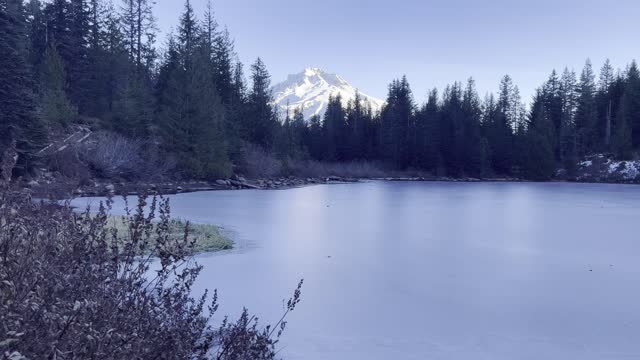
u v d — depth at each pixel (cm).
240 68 7119
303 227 2045
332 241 1667
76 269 329
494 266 1272
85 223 404
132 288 359
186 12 6950
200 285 966
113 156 3931
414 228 2081
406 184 7400
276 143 7112
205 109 5284
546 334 729
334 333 713
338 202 3594
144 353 304
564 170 9694
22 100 3073
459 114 10375
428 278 1114
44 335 259
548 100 10969
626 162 8888
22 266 284
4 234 307
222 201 3450
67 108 4428
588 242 1731
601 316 829
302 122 11950
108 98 5847
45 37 6047
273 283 1017
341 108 12056
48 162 3158
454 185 7269
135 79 5234
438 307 870
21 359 210
